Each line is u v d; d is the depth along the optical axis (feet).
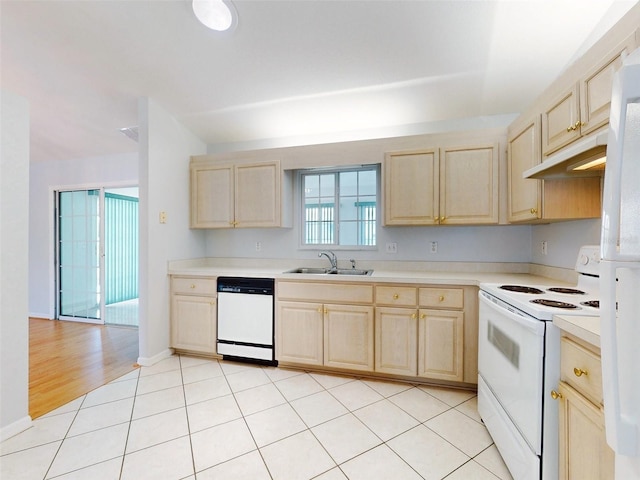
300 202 11.02
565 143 5.38
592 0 5.60
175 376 8.47
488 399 5.90
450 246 9.50
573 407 3.69
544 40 6.54
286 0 6.21
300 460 5.25
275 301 9.00
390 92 8.58
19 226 6.13
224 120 10.34
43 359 9.72
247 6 6.38
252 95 9.12
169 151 10.02
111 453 5.39
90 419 6.43
